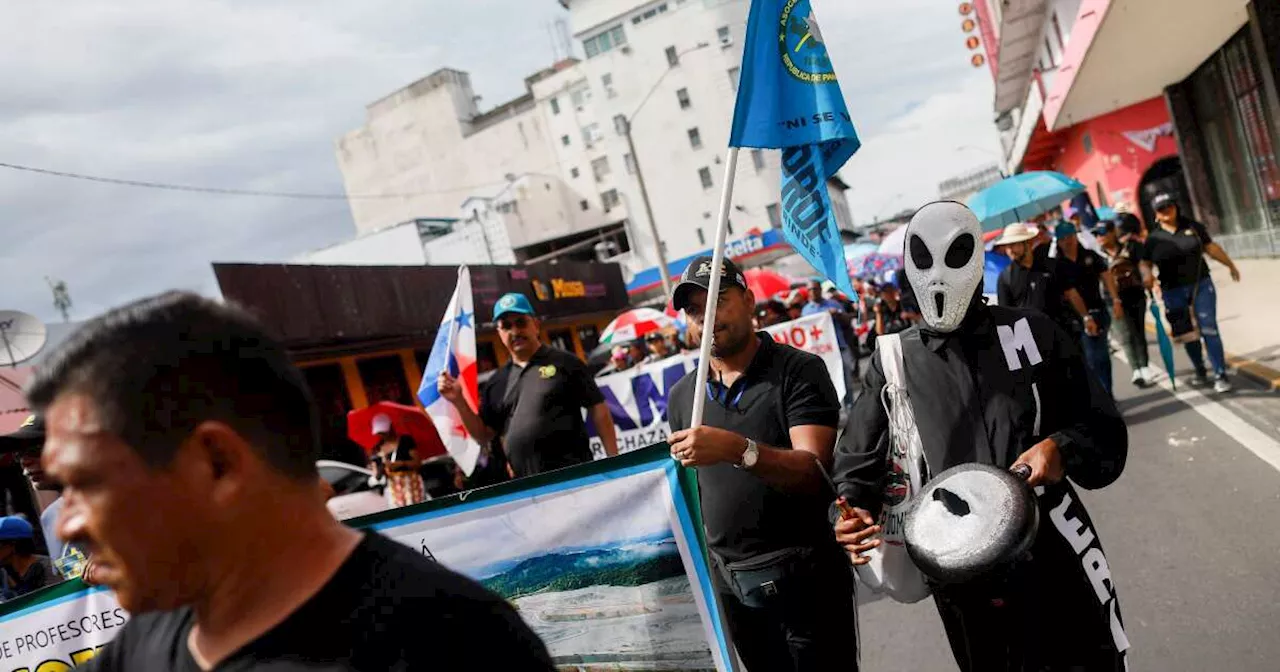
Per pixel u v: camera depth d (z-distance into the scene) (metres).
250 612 1.07
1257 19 13.58
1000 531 2.08
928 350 2.51
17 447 4.17
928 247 2.43
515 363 4.81
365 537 1.14
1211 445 6.21
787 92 2.69
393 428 7.53
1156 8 13.23
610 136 62.84
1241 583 3.97
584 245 56.06
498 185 67.44
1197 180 20.97
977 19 37.91
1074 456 2.29
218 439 1.02
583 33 62.81
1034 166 39.06
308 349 14.76
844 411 8.91
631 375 9.09
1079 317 7.64
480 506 2.72
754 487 2.84
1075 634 2.28
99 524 1.02
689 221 61.81
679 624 2.58
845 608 2.89
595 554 2.64
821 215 2.71
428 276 18.66
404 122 69.50
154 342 1.02
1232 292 14.25
